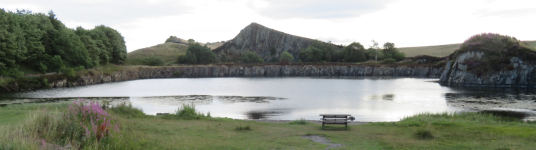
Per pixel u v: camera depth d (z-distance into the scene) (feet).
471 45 223.30
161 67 375.25
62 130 35.01
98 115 44.29
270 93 159.84
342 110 101.60
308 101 125.70
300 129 53.26
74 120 38.52
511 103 116.57
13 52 189.98
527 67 197.06
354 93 159.02
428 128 47.96
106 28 377.71
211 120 65.92
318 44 565.12
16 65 198.18
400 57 472.03
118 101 125.08
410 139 41.70
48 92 165.89
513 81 201.57
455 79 220.23
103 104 72.33
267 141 41.19
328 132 49.29
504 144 36.99
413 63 392.68
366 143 39.40
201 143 39.01
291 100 129.08
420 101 125.39
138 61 427.74
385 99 132.57
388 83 235.81
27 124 34.30
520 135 43.42
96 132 36.22
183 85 222.48
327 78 319.68
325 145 38.27
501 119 67.62
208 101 126.11
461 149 34.81
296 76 376.68
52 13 290.35
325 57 534.37
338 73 408.46
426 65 363.97
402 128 53.78
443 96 143.43
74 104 48.08
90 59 270.87
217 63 479.00
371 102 122.62
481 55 217.15
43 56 224.74
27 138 29.50
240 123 61.11
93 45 289.94
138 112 71.87
